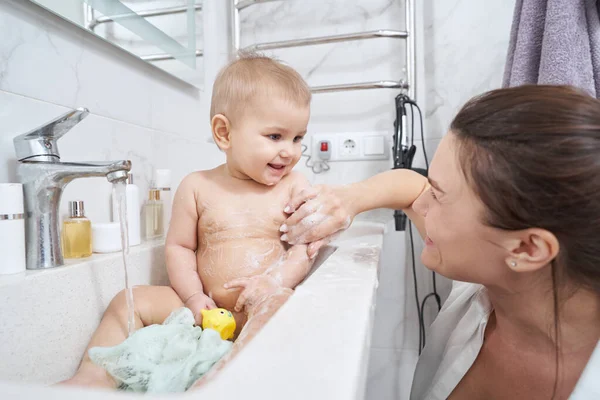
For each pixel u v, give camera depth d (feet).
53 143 1.86
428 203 1.53
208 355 1.40
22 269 1.66
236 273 2.26
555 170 1.05
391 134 3.90
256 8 4.18
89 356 1.50
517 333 1.58
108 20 2.50
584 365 1.43
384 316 4.02
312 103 4.07
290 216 2.31
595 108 1.11
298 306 1.08
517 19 3.06
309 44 3.87
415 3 3.79
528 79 2.88
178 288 2.25
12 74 1.90
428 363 2.27
